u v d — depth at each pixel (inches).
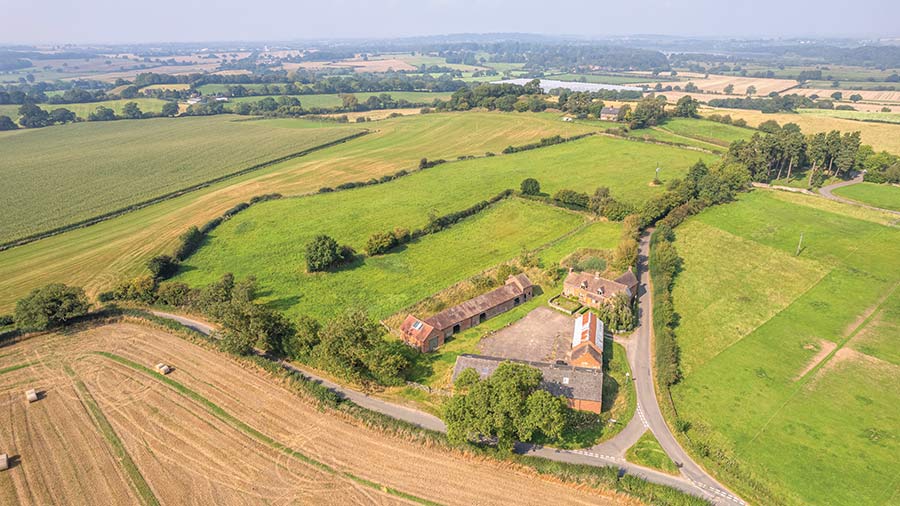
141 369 3245.6
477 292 4097.0
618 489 2313.0
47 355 3415.4
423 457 2541.8
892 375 3058.6
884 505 2229.3
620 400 2928.2
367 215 5713.6
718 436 2640.3
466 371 2849.4
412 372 3206.2
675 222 5295.3
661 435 2662.4
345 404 2866.6
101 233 5398.6
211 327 3715.6
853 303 3838.6
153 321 3762.3
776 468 2432.3
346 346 3048.7
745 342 3435.0
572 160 7613.2
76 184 6998.0
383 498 2320.4
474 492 2348.7
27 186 6919.3
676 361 3257.9
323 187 6722.4
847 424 2696.9
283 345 3297.2
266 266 4596.5
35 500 2320.4
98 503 2301.9
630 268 4158.5
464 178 6958.7
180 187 6855.3
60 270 4569.4
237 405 2913.4
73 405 2925.7
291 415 2832.2
